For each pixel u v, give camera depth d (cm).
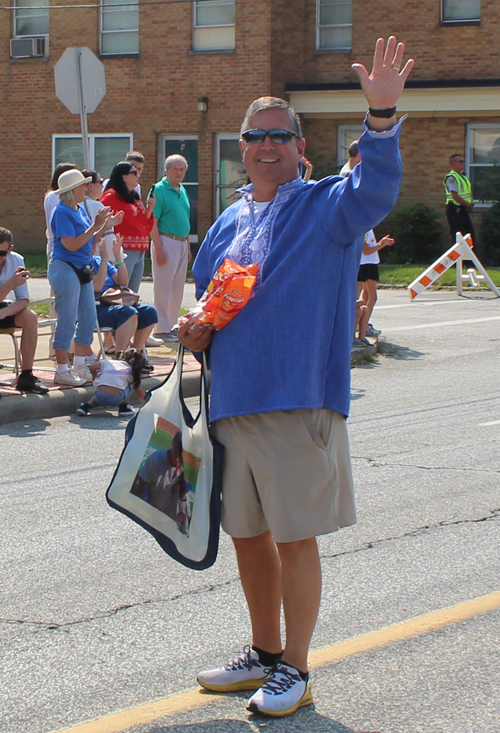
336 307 336
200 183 2409
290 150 343
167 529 350
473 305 1598
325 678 366
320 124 2384
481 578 468
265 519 349
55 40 2472
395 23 2311
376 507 584
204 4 2353
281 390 330
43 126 2506
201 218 2419
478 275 1892
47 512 588
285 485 333
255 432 336
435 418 836
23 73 2503
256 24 2309
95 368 890
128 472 353
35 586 468
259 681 359
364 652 388
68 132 2489
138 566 495
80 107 1095
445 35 2280
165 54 2391
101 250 980
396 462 689
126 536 543
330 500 338
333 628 412
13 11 2498
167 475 349
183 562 346
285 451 333
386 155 306
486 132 2288
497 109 2222
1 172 2552
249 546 355
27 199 2539
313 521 334
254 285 337
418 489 622
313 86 2303
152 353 1127
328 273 332
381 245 1150
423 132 2320
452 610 429
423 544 518
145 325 987
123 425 841
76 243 898
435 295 1739
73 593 459
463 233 2108
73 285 913
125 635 411
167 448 350
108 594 457
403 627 411
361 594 450
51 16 2466
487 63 2258
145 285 1891
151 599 451
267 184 344
